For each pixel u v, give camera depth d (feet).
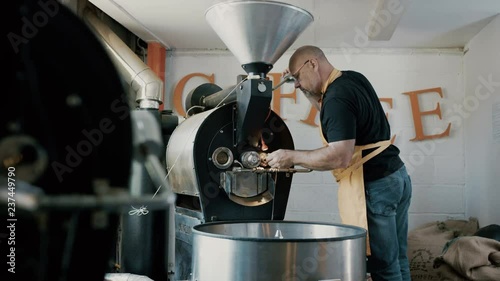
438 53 12.00
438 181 11.70
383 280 6.21
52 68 0.99
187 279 7.23
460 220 11.03
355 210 6.17
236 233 5.96
